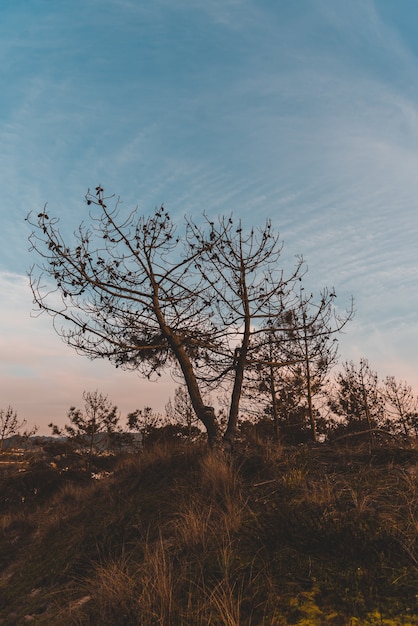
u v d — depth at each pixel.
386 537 4.44
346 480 6.97
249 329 11.59
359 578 3.85
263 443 10.02
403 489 6.17
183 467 9.16
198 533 5.12
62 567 6.19
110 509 8.27
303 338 12.38
